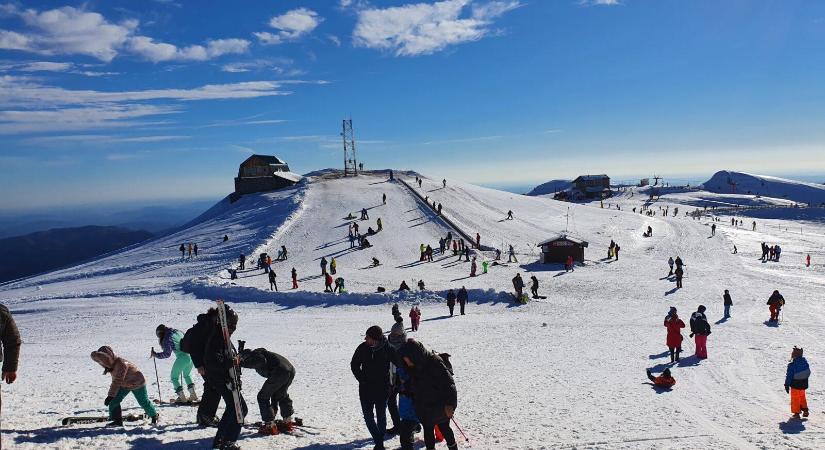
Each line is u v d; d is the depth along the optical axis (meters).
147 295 41.50
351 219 64.88
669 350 20.48
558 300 35.44
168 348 11.39
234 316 7.47
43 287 49.81
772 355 19.27
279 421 8.96
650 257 53.53
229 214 78.25
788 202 175.75
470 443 8.91
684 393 14.12
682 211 124.94
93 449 7.05
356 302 36.81
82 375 17.97
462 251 51.28
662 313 30.48
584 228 70.12
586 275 43.31
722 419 11.21
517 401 13.30
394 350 7.79
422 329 28.44
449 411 7.39
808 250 61.28
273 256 52.41
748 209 129.00
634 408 12.34
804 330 24.38
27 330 32.50
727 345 21.38
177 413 10.30
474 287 38.56
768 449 8.91
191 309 36.28
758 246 64.62
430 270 45.97
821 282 38.81
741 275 42.44
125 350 23.81
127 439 7.56
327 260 50.09
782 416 11.59
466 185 96.06
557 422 10.84
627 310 31.73
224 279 43.97
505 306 34.50
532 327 27.92
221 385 7.28
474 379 16.61
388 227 61.44
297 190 83.00
